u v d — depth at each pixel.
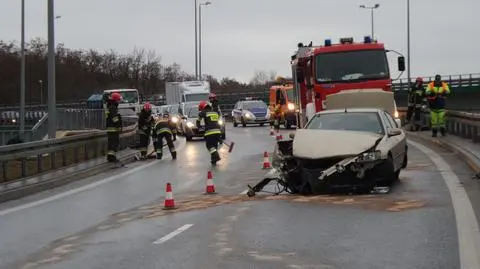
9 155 14.28
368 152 10.83
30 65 101.38
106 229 9.06
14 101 98.25
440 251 6.94
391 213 9.19
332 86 18.59
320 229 8.30
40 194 13.15
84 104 78.12
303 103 21.16
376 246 7.26
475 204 9.68
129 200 11.95
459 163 15.23
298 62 20.59
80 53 110.69
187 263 6.82
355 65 18.67
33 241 8.38
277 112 37.00
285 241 7.69
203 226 8.90
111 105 18.64
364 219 8.83
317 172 10.91
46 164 18.38
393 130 11.98
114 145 18.50
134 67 112.56
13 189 12.68
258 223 8.90
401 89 54.78
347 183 10.96
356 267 6.40
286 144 11.98
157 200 11.80
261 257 6.95
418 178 12.84
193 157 21.09
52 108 20.30
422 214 9.02
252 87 105.69
